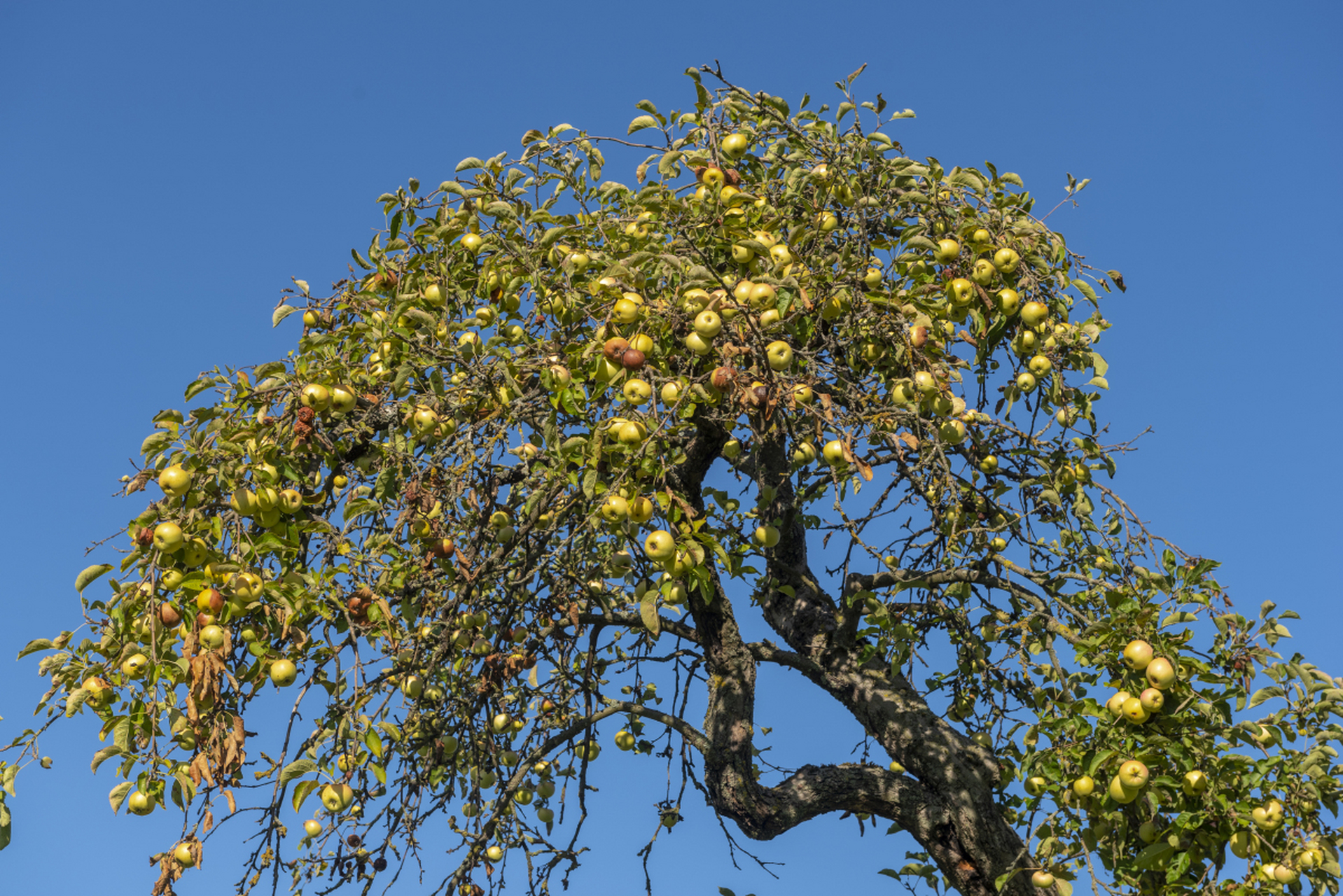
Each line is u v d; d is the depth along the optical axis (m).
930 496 5.26
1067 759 4.35
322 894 5.36
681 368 4.09
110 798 3.57
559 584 5.80
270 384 4.16
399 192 4.91
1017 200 4.72
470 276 5.18
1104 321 5.04
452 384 4.75
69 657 3.79
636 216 5.01
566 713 6.89
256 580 3.72
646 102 4.97
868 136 4.84
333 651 4.21
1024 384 5.01
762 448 5.31
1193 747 4.05
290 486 4.18
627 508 3.66
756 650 6.95
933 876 6.34
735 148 4.91
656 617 3.47
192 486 3.71
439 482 4.55
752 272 4.50
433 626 5.51
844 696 6.61
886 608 5.77
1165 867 4.07
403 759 5.92
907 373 4.38
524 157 5.04
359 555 4.29
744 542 5.96
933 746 6.13
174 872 3.73
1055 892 5.28
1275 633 4.22
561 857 6.27
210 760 3.75
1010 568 5.78
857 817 6.83
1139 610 4.31
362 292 5.17
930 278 4.63
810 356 4.27
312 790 3.77
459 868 5.82
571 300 4.33
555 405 4.30
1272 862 3.91
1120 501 5.13
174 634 3.75
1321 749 3.86
